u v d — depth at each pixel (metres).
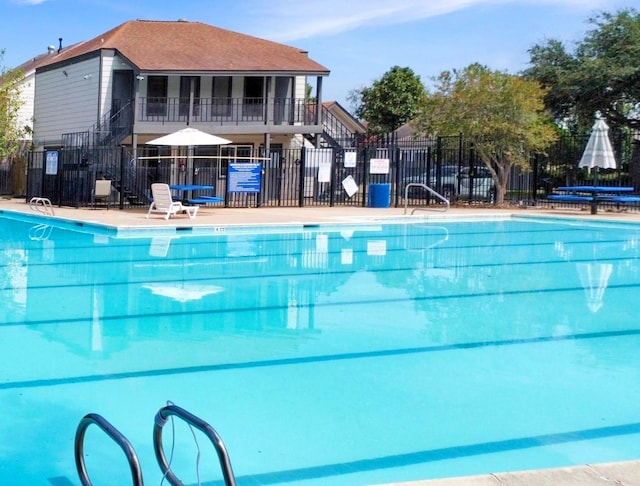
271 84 27.50
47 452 3.74
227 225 15.62
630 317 7.62
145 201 21.53
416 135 25.88
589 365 5.68
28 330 6.64
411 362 5.72
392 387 5.04
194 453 3.78
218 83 28.59
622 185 25.75
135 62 26.00
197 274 10.23
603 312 7.88
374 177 25.34
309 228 16.62
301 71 27.52
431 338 6.58
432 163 24.59
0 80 29.20
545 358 5.88
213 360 5.69
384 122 50.12
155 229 15.00
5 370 5.30
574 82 30.92
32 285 9.12
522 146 23.34
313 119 28.66
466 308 8.05
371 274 10.54
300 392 4.90
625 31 30.61
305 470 3.60
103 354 5.82
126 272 10.28
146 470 3.54
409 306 8.13
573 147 25.27
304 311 7.77
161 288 9.05
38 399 4.62
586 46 31.88
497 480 3.07
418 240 15.16
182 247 13.19
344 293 8.92
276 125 27.42
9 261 11.14
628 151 26.08
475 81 23.17
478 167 26.00
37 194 23.67
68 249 12.59
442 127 23.91
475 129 22.88
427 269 11.15
